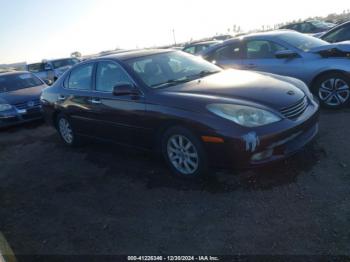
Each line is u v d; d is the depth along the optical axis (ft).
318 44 22.09
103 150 18.98
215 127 11.98
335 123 17.81
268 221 10.46
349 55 19.44
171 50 17.74
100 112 16.55
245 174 13.33
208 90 13.53
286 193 11.76
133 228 11.21
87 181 15.25
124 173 15.39
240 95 12.87
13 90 29.99
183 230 10.71
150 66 15.83
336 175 12.42
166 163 14.98
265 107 12.23
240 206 11.44
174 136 13.48
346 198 10.99
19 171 17.94
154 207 12.21
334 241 9.21
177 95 13.46
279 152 12.23
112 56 16.96
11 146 22.88
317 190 11.67
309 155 14.23
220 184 12.96
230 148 11.86
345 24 28.35
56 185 15.42
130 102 14.78
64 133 20.67
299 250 9.10
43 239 11.41
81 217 12.35
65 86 19.52
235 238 9.97
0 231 12.30
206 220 11.02
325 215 10.32
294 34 23.16
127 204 12.73
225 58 24.29
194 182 13.46
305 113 13.24
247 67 22.99
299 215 10.52
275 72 21.77
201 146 12.64
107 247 10.48
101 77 16.89
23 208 13.78
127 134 15.61
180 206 12.01
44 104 21.13
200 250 9.72
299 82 15.42
